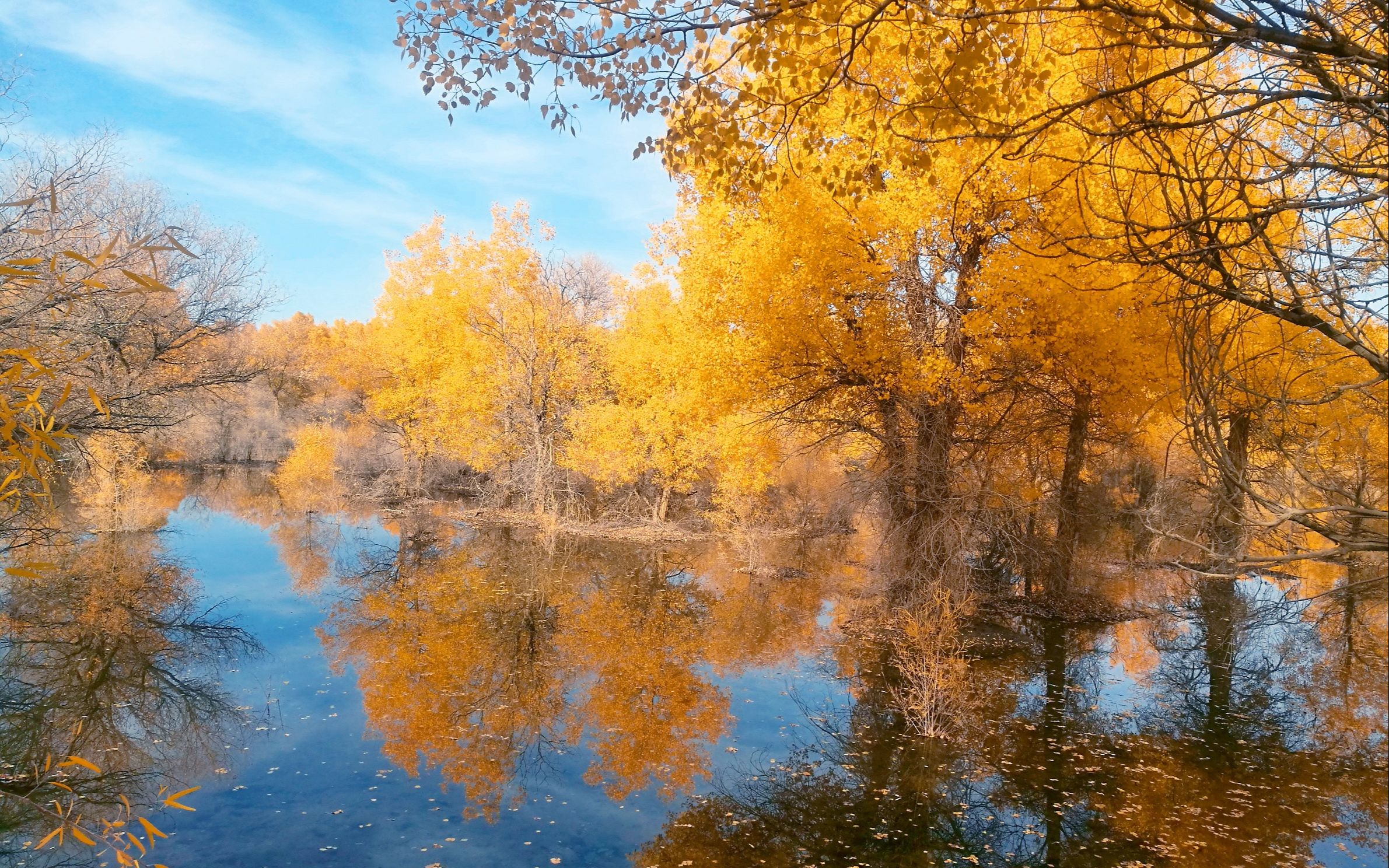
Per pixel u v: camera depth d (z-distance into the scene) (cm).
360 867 527
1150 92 320
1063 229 852
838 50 291
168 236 137
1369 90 246
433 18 287
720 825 595
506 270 2356
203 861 527
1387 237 254
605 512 2262
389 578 1504
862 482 1219
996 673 974
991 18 247
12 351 130
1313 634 1233
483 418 2359
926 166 297
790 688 926
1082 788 657
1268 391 304
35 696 827
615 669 997
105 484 1733
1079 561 1412
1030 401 1209
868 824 598
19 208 745
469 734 777
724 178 967
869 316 1022
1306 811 621
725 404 1192
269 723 789
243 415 3622
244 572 1495
